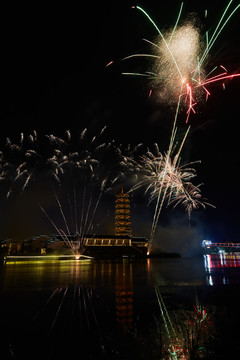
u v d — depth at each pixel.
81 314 11.40
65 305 13.13
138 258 78.31
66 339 8.45
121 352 7.42
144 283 21.53
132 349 7.66
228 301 13.98
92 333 8.97
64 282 22.27
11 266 45.28
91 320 10.48
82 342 8.19
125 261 65.44
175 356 7.19
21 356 7.19
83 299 14.64
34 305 13.15
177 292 16.94
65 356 7.21
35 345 7.94
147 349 7.72
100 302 13.81
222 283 21.39
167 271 34.22
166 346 7.84
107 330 9.26
